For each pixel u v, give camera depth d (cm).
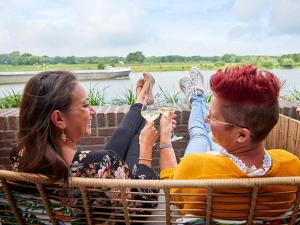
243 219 109
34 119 108
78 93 116
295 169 113
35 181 103
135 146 192
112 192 110
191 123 237
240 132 105
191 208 112
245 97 100
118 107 312
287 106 290
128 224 112
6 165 286
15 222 125
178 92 372
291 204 108
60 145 113
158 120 197
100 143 287
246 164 109
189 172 113
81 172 115
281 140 214
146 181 98
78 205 110
